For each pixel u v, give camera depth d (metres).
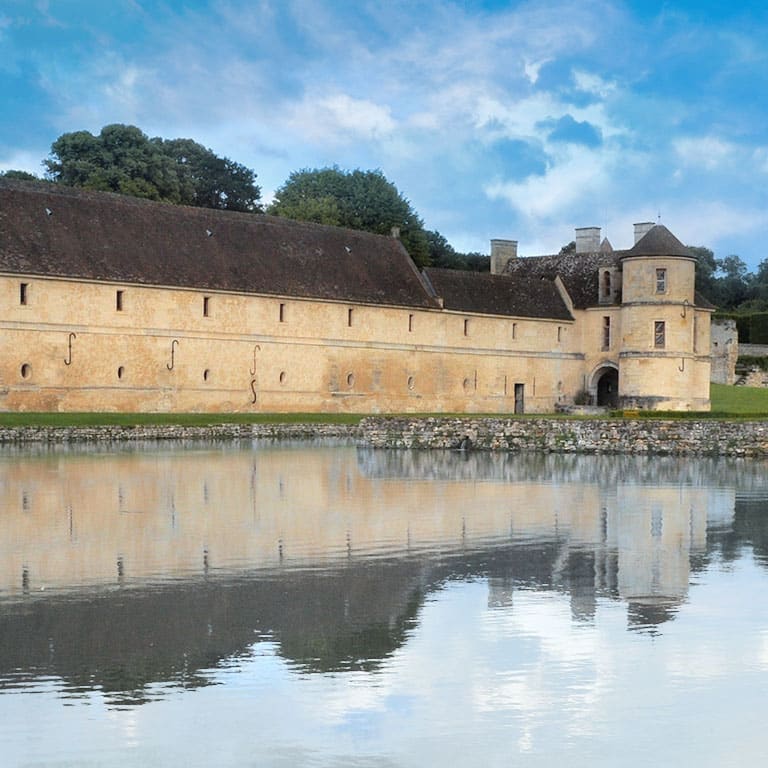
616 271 111.69
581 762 16.52
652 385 102.88
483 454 64.31
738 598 25.19
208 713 17.84
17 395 76.00
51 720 17.52
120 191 115.56
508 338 108.06
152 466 52.69
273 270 92.12
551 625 22.73
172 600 24.20
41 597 24.36
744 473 53.22
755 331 150.25
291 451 64.62
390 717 17.86
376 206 133.75
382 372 98.56
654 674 19.86
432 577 27.06
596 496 43.41
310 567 28.02
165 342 84.00
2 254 76.19
